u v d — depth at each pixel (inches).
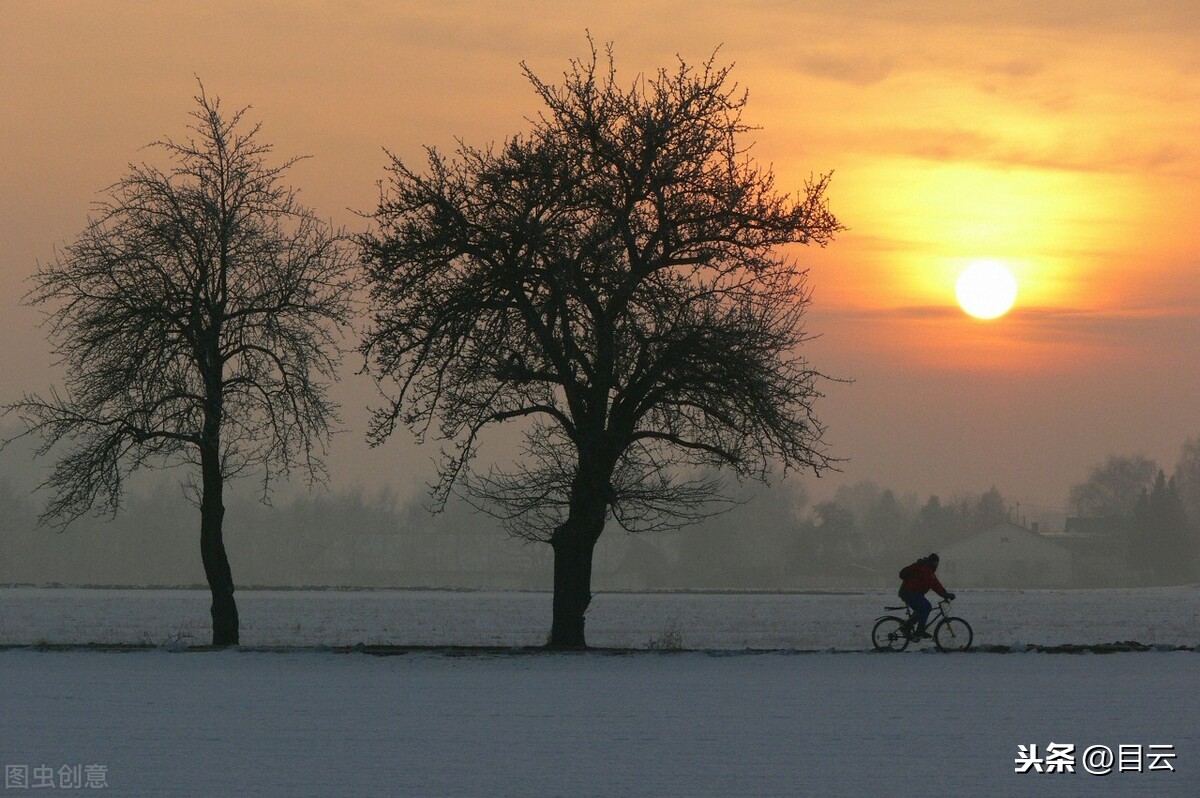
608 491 3390.7
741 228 3415.4
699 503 3528.5
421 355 3297.2
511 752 1887.3
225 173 3619.6
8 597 6830.7
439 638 4296.3
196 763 1788.9
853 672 2972.4
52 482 3538.4
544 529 3612.2
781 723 2177.7
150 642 3946.9
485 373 3329.2
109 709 2311.8
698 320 3312.0
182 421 3575.3
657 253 3437.5
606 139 3356.3
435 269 3353.8
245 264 3614.7
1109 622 5713.6
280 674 2886.3
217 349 3585.1
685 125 3395.7
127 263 3511.3
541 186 3309.5
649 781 1674.5
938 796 1601.9
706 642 4244.6
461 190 3356.3
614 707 2369.6
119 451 3575.3
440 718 2219.5
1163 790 1673.2
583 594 3506.4
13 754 1854.1
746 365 3240.7
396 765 1779.0
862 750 1919.3
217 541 3639.3
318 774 1711.4
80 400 3528.5
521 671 2972.4
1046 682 2780.5
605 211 3363.7
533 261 3329.2
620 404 3425.2
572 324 3385.8
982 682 2775.6
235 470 3730.3
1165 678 2866.6
